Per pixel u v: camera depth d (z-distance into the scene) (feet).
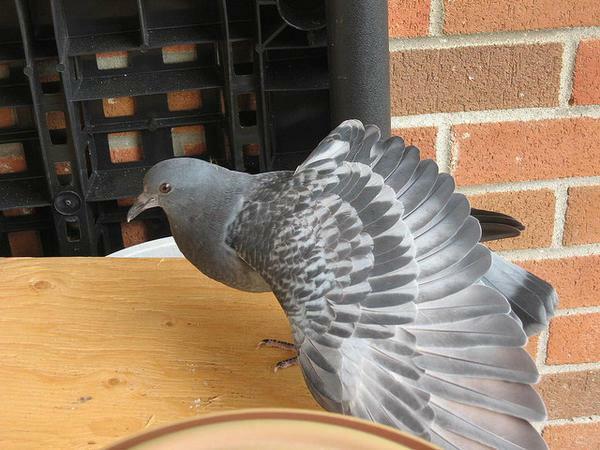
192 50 1.90
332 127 1.65
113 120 1.94
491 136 1.91
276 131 1.96
